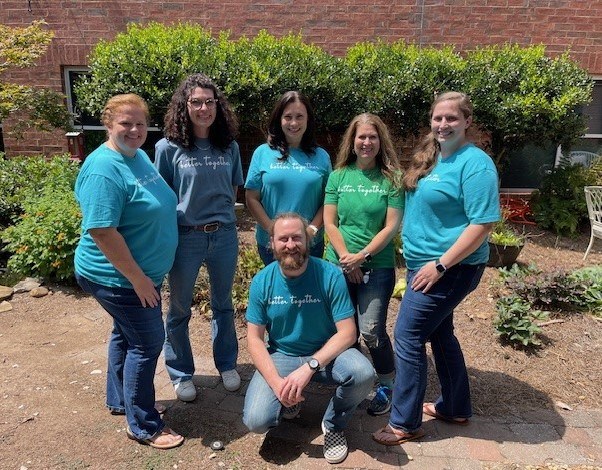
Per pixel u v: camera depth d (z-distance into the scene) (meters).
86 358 3.75
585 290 4.71
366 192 2.98
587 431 3.07
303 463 2.71
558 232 6.87
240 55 6.24
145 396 2.76
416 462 2.73
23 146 7.42
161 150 2.93
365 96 6.32
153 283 2.63
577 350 4.02
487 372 3.70
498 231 5.86
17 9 7.05
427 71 6.31
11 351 3.84
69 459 2.69
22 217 5.39
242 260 4.89
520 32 7.30
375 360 3.20
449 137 2.57
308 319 2.79
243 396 3.32
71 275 4.90
